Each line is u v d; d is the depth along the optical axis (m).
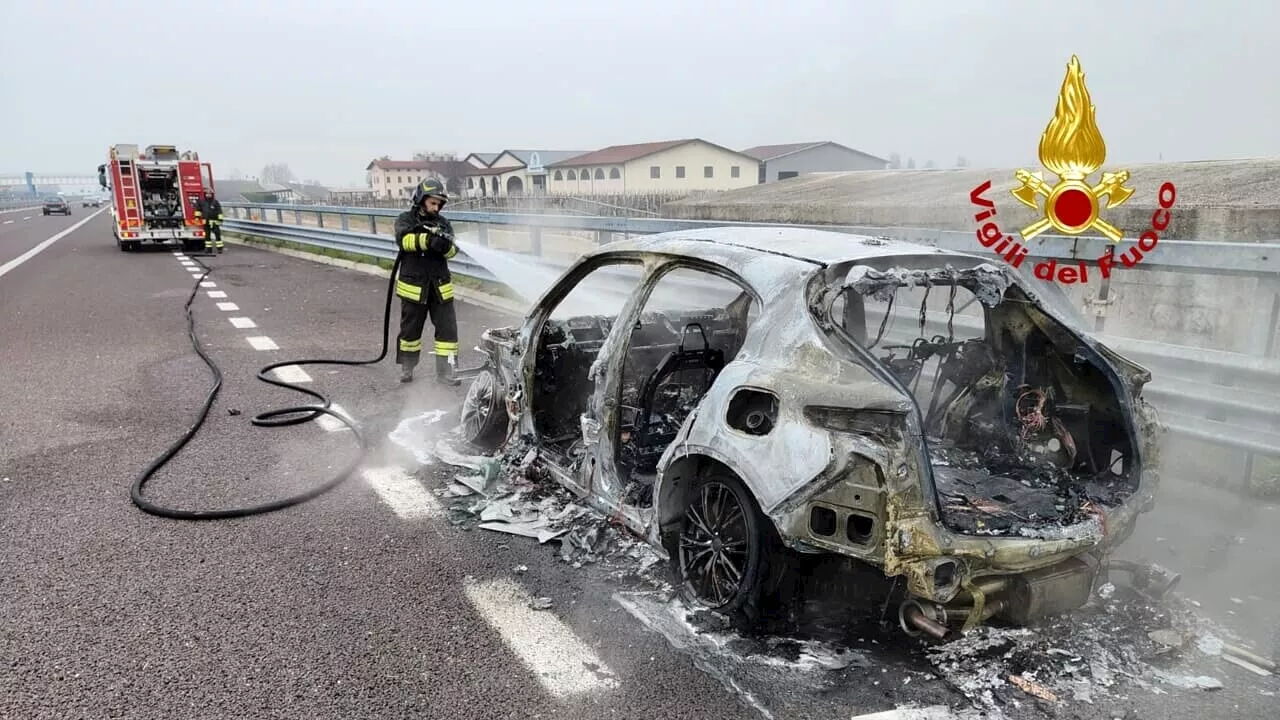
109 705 2.79
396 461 5.31
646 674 2.99
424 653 3.12
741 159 56.97
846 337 3.01
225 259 19.91
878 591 3.21
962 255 3.57
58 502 4.57
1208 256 4.13
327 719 2.72
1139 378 3.46
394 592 3.60
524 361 4.75
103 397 6.79
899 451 2.71
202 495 4.70
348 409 6.51
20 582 3.66
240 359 8.29
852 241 3.67
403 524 4.33
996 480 3.53
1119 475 3.43
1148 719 2.69
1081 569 3.05
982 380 3.88
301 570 3.80
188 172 21.97
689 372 4.80
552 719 2.73
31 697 2.82
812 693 2.86
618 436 3.97
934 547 2.70
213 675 2.97
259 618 3.37
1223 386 4.24
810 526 2.84
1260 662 2.97
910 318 5.49
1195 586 3.56
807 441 2.83
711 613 3.36
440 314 7.16
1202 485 4.62
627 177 55.91
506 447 5.02
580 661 3.07
